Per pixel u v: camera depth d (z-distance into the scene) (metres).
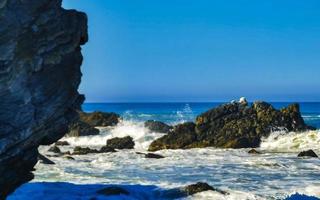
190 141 36.66
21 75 10.58
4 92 10.37
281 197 15.29
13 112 10.58
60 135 12.22
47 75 11.18
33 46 10.74
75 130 47.62
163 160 26.66
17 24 10.36
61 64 11.52
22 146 11.11
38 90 10.99
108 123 58.12
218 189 16.33
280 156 27.59
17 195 15.45
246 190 16.67
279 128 36.78
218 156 28.38
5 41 10.17
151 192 16.34
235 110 38.47
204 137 36.78
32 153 11.83
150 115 74.38
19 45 10.43
